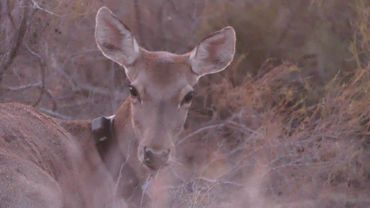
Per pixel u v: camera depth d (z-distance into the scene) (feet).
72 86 70.38
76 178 47.70
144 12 75.41
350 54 72.38
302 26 75.31
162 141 46.34
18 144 43.86
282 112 67.92
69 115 70.03
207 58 50.01
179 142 66.59
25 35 65.46
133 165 49.06
